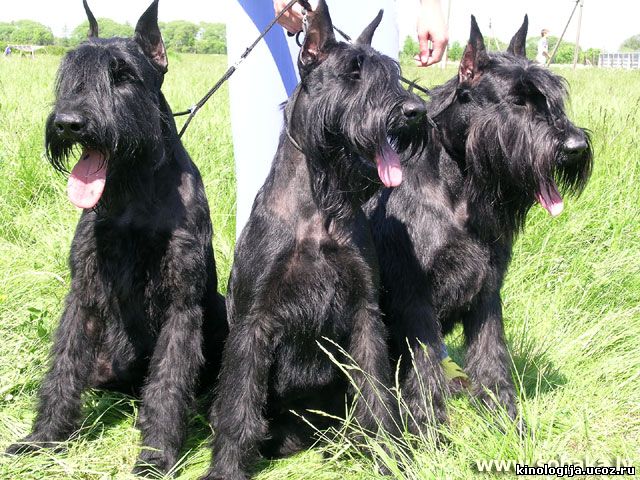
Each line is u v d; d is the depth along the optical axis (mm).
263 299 1444
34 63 8031
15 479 1406
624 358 1896
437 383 1602
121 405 1744
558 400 1699
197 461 1550
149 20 1584
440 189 1617
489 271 1635
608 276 2252
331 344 1519
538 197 1562
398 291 1612
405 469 1397
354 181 1435
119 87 1465
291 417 1631
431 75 6078
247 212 2123
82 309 1567
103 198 1478
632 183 2777
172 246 1529
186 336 1554
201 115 4059
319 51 1456
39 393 1579
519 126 1538
